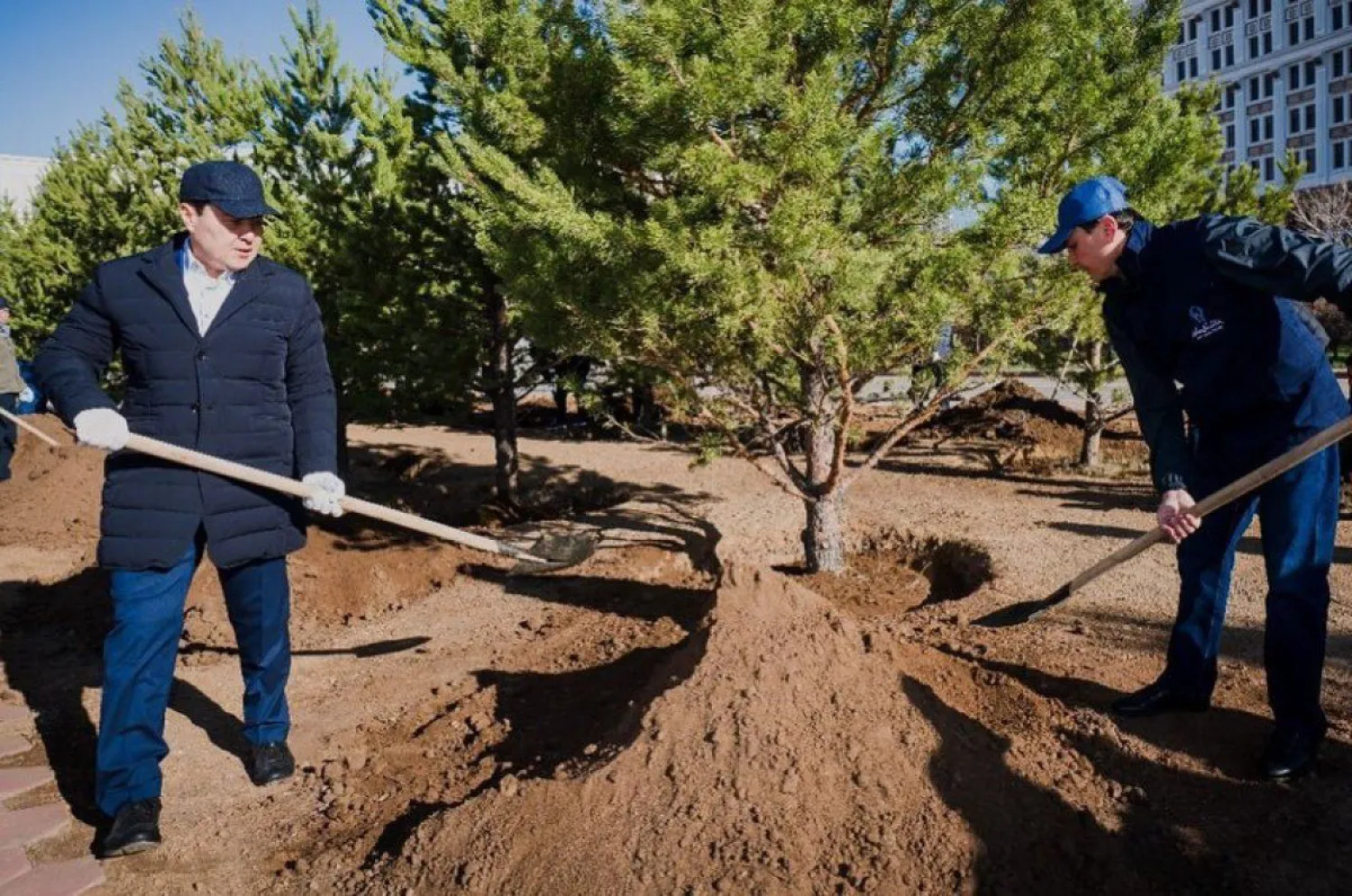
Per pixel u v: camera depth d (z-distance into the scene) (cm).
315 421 391
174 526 359
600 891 302
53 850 359
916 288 508
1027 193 505
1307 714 346
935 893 295
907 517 796
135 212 1252
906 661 421
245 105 1133
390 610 642
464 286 869
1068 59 542
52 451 1048
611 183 556
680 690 357
